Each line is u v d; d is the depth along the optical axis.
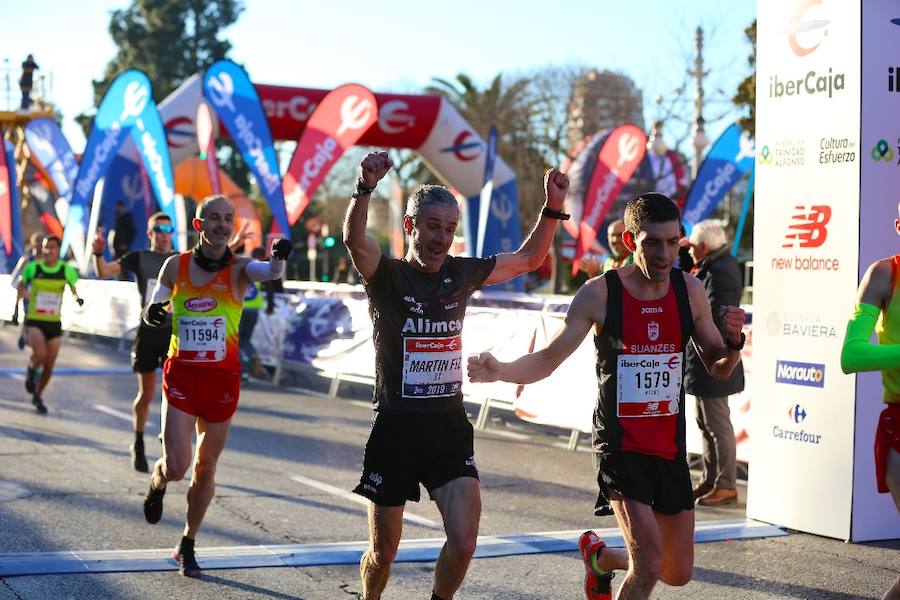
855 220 6.36
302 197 19.03
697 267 7.73
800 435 6.68
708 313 4.26
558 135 52.12
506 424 11.95
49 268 11.59
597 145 24.50
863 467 6.43
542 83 52.25
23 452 9.08
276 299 15.41
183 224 25.72
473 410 12.92
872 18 6.35
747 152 21.27
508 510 7.41
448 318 4.30
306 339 14.65
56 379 14.71
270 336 15.42
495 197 23.33
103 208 21.70
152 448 9.52
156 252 8.59
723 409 7.64
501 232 23.44
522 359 4.18
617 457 4.10
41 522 6.60
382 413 4.28
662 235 4.01
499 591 5.37
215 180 19.91
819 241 6.57
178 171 30.72
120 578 5.43
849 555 6.13
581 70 52.03
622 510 4.07
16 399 12.62
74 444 9.59
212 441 5.71
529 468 9.13
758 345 6.96
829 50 6.49
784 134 6.76
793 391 6.73
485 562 5.92
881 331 4.34
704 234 7.61
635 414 4.12
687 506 4.14
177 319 5.80
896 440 4.21
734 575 5.72
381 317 4.27
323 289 17.39
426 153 22.80
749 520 6.98
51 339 11.62
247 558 5.85
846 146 6.41
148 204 22.11
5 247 27.47
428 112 22.31
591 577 4.73
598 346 4.24
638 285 4.18
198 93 21.73
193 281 5.77
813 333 6.61
